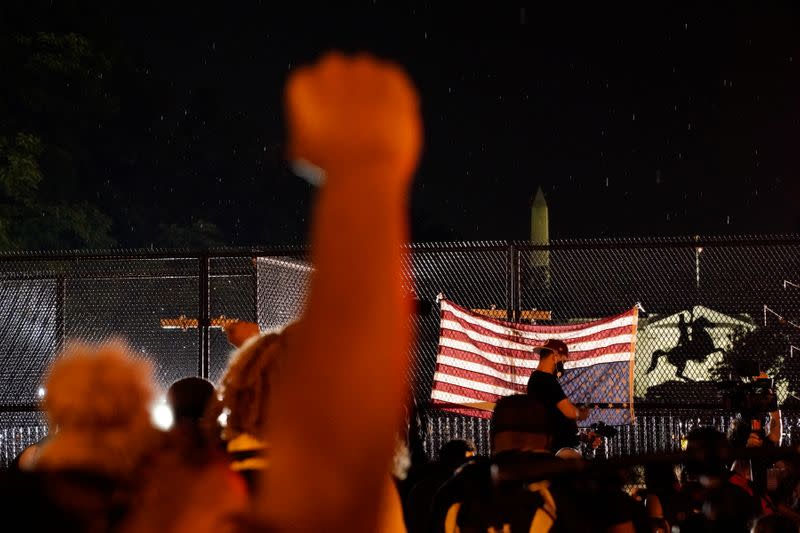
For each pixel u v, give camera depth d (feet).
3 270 37.40
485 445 32.30
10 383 35.47
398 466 8.22
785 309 32.22
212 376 34.78
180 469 3.46
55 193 74.18
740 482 18.17
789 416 31.60
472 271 33.42
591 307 33.14
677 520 17.37
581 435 29.17
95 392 5.36
